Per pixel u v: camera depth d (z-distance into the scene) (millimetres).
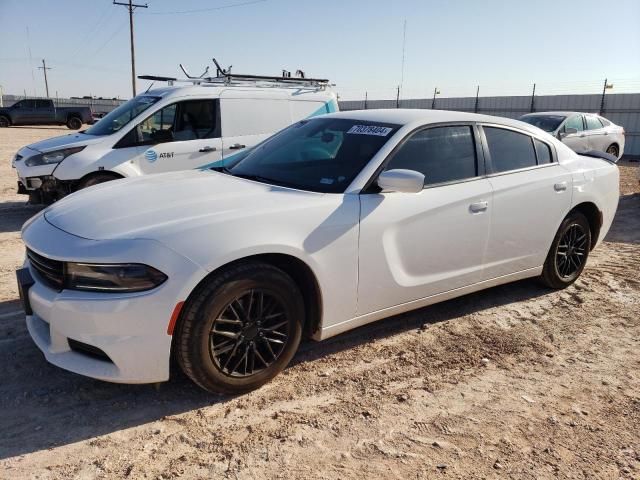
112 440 2674
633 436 2846
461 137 4039
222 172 4078
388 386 3260
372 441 2725
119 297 2648
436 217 3688
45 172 6957
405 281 3635
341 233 3246
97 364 2768
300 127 4398
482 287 4227
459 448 2697
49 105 31078
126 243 2703
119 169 7066
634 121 22750
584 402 3162
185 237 2768
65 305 2697
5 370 3271
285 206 3141
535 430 2871
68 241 2812
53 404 2959
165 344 2725
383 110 4258
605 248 6703
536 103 26766
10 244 6207
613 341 4004
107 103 49781
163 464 2510
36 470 2436
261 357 3084
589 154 5438
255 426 2820
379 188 3492
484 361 3613
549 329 4176
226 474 2451
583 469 2576
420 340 3896
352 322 3459
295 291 3119
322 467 2521
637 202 10133
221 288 2812
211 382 2916
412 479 2467
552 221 4547
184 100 7473
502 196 4090
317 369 3436
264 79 8398
